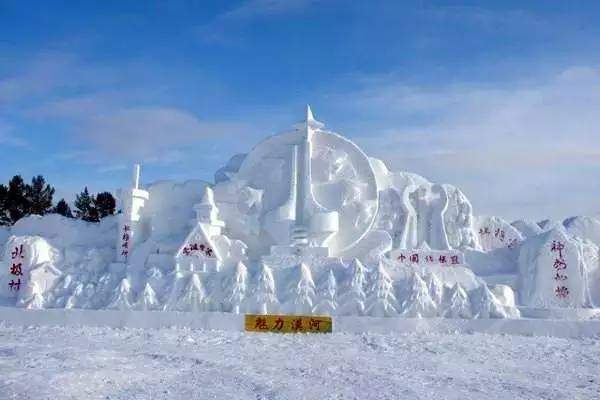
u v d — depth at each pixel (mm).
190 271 18891
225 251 20141
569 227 23500
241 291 17766
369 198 21578
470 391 10109
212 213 20609
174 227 21562
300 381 10547
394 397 9602
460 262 19375
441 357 13016
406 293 17281
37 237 20812
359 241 20969
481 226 22922
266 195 21875
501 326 16344
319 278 18156
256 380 10523
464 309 16969
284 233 20875
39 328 16484
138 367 11359
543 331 16156
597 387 10586
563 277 19391
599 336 15867
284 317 16625
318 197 21578
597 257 20828
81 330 16156
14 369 10727
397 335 15703
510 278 20406
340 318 16578
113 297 18188
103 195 47531
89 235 22266
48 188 45188
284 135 22281
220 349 13641
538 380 11062
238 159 23547
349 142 22016
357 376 10992
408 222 21344
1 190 42469
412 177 22859
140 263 20094
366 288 17516
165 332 15945
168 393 9625
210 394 9594
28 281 19328
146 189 22281
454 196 22094
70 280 19453
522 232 23828
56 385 9664
